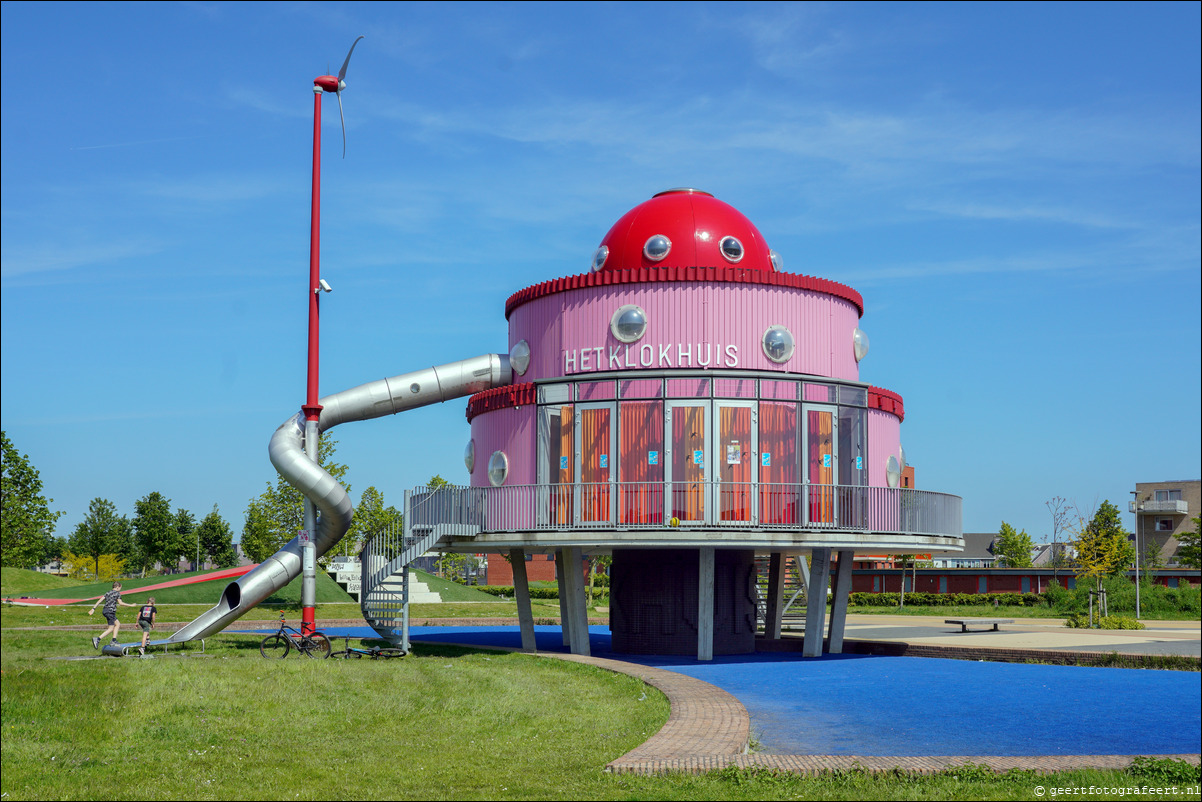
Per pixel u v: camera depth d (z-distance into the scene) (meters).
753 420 25.39
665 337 26.28
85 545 98.50
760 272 26.53
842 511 25.78
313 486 25.02
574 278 27.19
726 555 29.05
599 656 27.62
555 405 26.36
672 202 28.83
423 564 59.03
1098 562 52.81
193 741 13.40
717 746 12.48
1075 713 17.19
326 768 11.77
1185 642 30.38
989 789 10.67
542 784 10.86
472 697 16.77
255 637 30.38
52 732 13.82
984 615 52.50
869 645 28.98
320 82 25.72
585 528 24.84
